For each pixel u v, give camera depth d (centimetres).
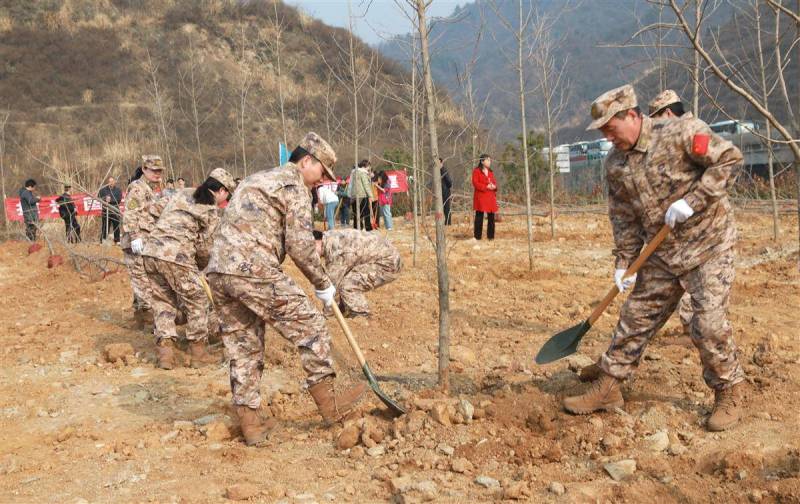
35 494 400
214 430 482
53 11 4738
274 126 3862
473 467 406
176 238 644
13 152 3547
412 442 440
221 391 588
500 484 383
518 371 551
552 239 1386
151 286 665
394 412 477
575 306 757
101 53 4475
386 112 2819
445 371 511
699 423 429
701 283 408
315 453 446
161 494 390
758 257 1007
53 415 548
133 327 824
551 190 1398
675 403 459
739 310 705
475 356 614
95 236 1762
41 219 1748
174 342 702
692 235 406
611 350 444
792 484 343
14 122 3844
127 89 4212
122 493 396
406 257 1210
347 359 622
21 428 523
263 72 4372
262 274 447
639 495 354
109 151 3369
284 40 4684
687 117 401
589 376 492
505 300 826
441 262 502
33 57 4366
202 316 661
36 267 1335
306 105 3972
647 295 428
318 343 467
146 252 647
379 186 1680
